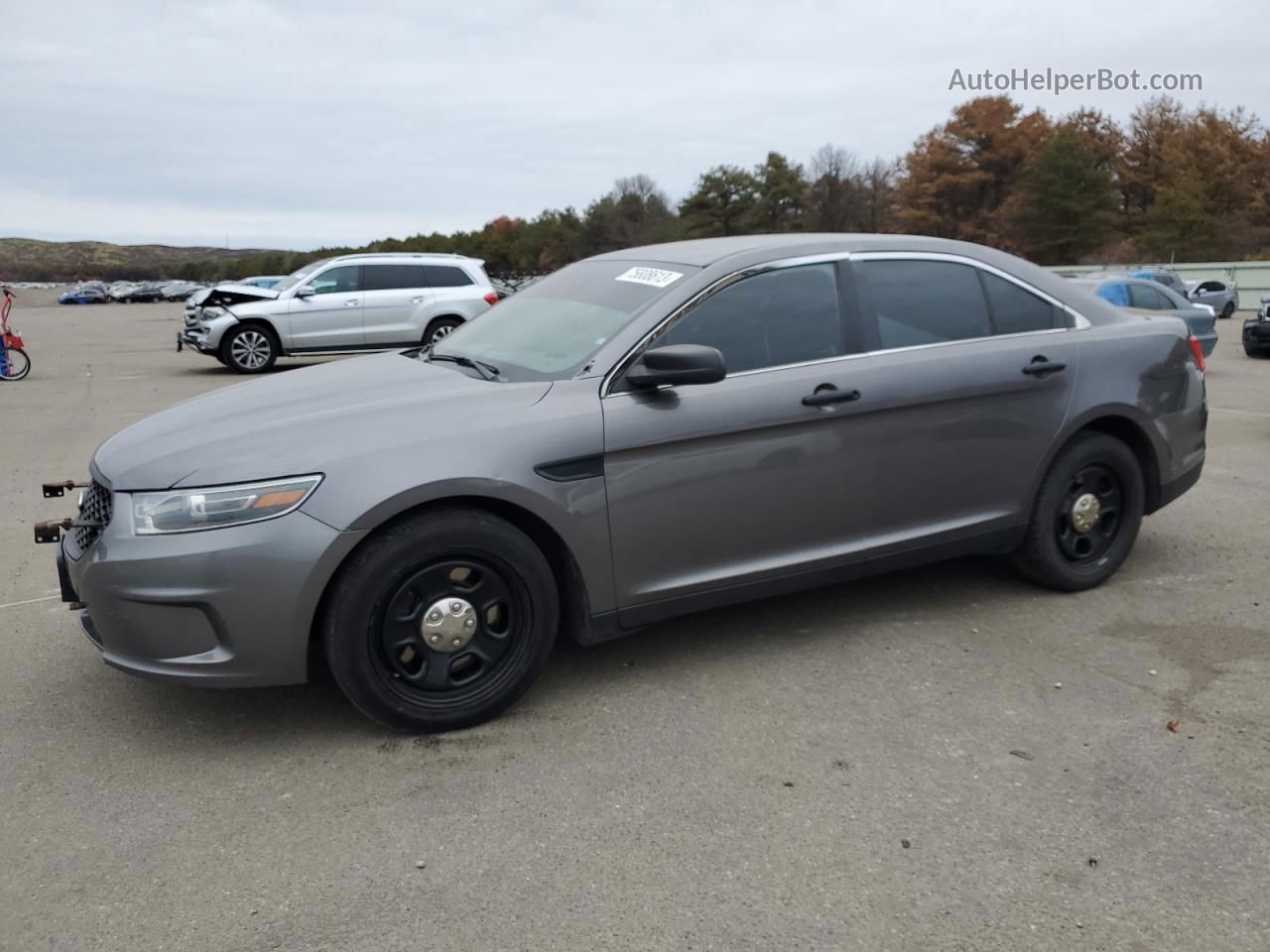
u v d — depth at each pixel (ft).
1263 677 12.51
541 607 11.48
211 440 10.98
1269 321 55.57
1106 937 7.91
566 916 8.19
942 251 14.29
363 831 9.43
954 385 13.66
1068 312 15.17
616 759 10.71
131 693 12.48
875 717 11.60
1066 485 14.90
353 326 51.72
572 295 14.10
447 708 11.19
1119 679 12.53
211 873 8.82
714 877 8.69
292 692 12.43
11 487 24.35
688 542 12.27
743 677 12.69
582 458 11.46
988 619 14.52
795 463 12.73
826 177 268.00
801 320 13.07
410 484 10.57
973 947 7.81
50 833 9.45
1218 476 23.67
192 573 10.21
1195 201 190.80
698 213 258.78
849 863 8.87
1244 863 8.83
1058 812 9.63
